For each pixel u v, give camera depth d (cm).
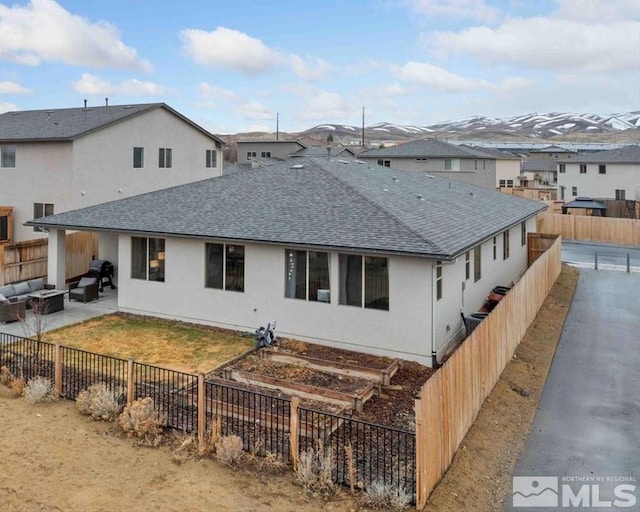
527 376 1211
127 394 965
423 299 1208
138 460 802
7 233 2505
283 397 997
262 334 1302
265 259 1405
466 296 1520
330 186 1627
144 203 1767
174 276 1555
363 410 978
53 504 687
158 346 1347
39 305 1573
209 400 936
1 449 823
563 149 9788
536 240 2538
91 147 2416
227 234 1412
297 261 1362
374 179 1883
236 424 902
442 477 769
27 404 994
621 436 946
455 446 834
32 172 2452
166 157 2911
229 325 1477
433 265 1191
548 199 4956
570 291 2130
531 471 828
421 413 691
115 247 2094
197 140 3172
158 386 1032
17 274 1981
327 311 1328
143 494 715
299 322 1369
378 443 820
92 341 1380
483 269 1736
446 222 1470
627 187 5028
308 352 1289
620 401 1097
